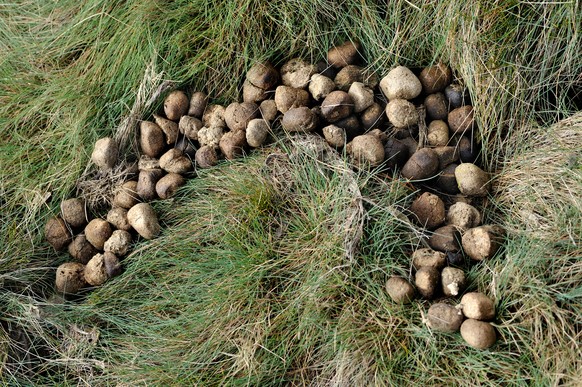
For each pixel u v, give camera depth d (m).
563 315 0.88
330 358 0.95
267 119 1.05
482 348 0.89
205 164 1.05
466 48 0.99
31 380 1.01
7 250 1.06
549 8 0.95
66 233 1.06
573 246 0.91
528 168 0.98
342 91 1.02
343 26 1.06
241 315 0.98
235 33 1.07
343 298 0.96
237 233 1.01
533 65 0.98
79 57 1.13
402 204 1.00
